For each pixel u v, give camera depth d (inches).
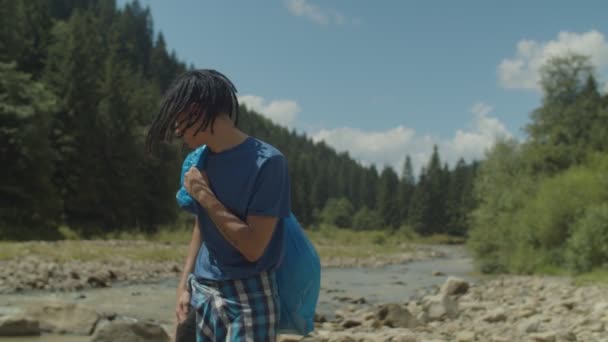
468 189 4060.0
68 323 253.9
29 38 2379.4
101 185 1873.8
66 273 499.8
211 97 71.7
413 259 1646.2
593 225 824.9
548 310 394.3
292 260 79.8
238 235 70.4
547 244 979.3
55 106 1690.5
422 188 4173.2
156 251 836.0
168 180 2084.2
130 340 218.8
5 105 1438.2
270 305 75.4
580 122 1407.5
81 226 1732.3
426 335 276.5
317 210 4936.0
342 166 6569.9
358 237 2571.4
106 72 2349.9
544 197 1009.5
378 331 301.0
